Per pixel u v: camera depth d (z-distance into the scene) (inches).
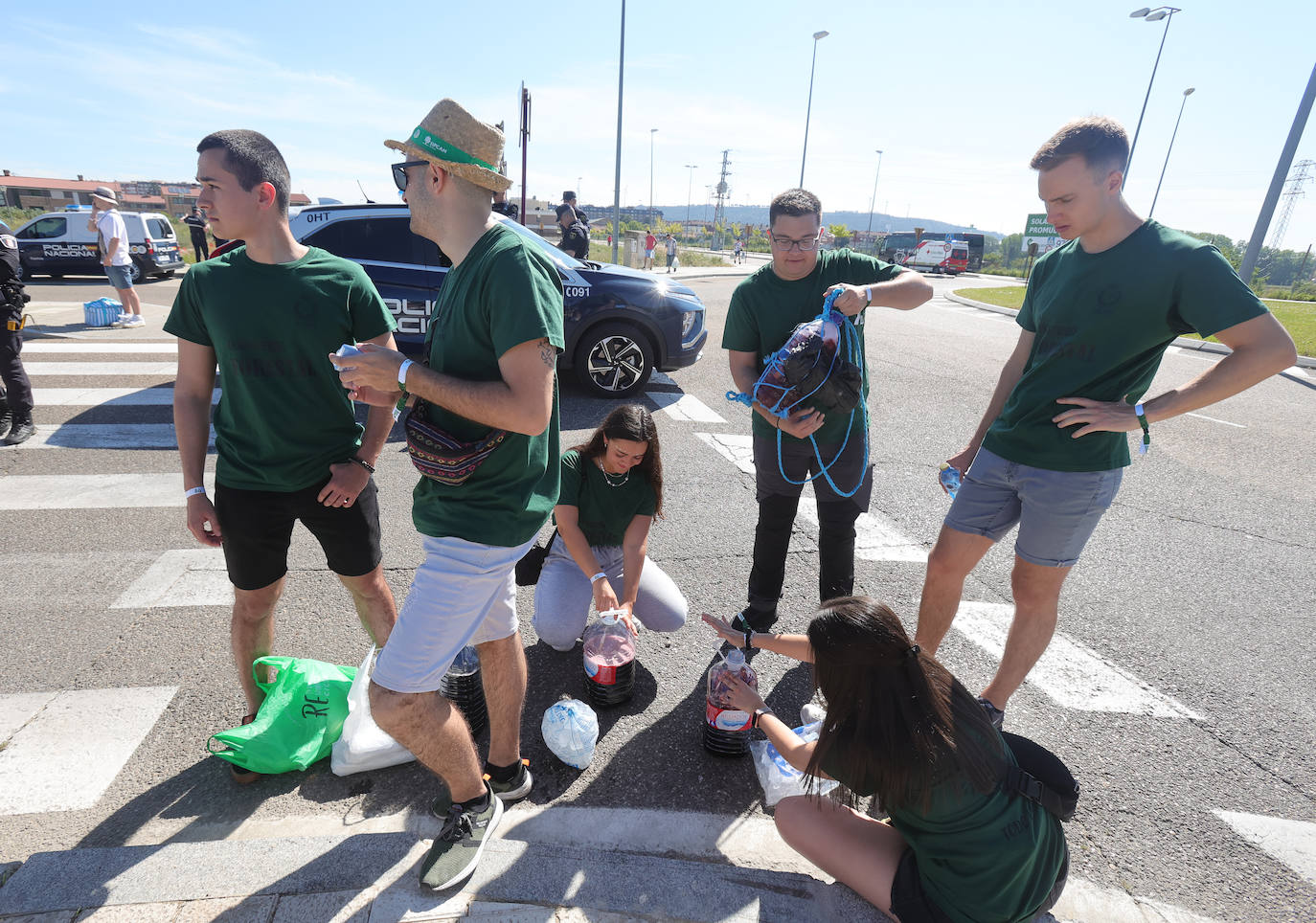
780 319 112.2
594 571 108.5
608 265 300.4
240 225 77.2
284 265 79.8
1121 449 89.5
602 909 69.2
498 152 65.3
